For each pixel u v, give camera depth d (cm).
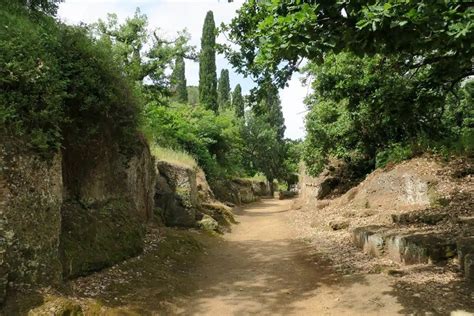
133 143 1041
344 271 813
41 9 888
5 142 555
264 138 4681
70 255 673
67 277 650
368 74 1044
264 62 575
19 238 552
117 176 963
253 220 2038
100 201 859
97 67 791
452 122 1606
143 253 903
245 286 796
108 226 821
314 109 1861
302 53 521
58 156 650
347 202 1605
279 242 1273
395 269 739
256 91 851
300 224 1600
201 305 695
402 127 1180
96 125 831
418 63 951
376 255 878
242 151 4556
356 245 1013
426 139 1266
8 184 546
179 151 2122
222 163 3203
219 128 3102
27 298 536
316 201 1977
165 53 2467
